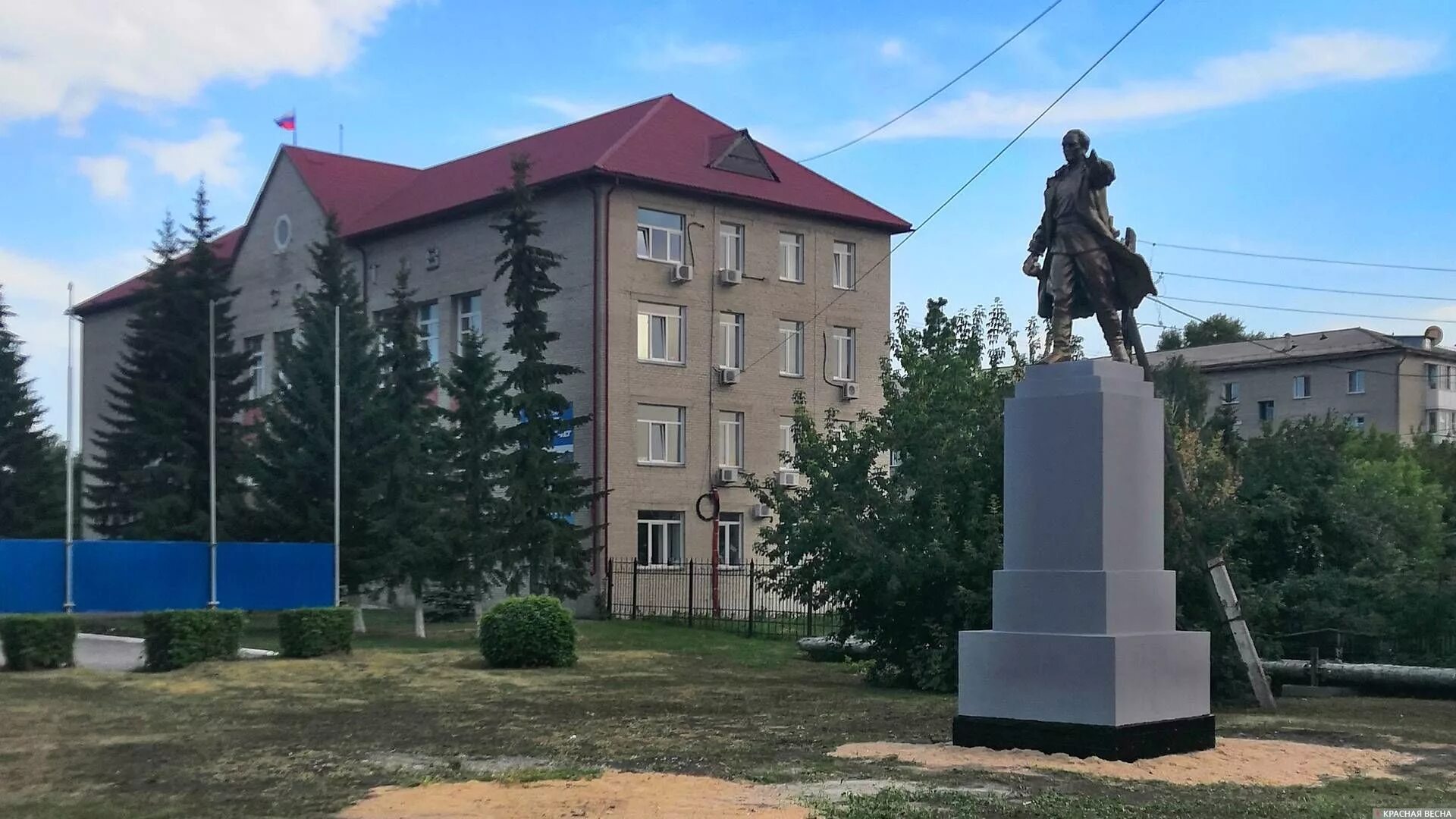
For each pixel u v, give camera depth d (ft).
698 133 140.05
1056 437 37.93
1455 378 219.20
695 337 131.75
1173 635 37.68
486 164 148.15
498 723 46.01
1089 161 40.68
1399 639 64.75
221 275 130.41
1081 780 32.91
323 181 160.04
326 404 108.37
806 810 28.91
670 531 129.49
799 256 141.69
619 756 37.35
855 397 143.54
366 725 45.57
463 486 98.32
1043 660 36.99
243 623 74.64
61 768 36.35
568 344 127.54
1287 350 226.99
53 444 161.27
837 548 61.72
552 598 73.41
